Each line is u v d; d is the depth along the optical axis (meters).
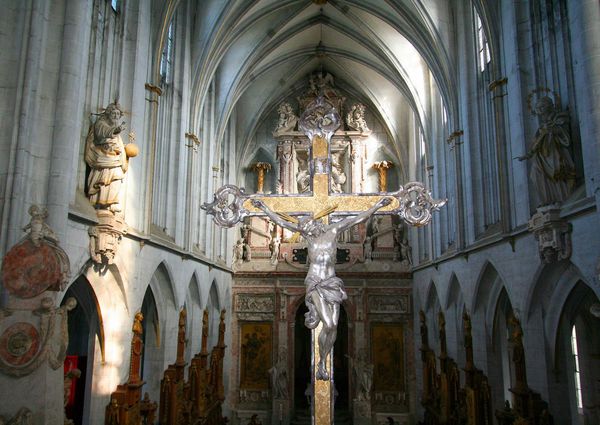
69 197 11.33
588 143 11.43
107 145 13.33
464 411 18.77
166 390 18.00
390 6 25.12
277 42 30.62
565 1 14.23
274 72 35.12
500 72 17.36
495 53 17.47
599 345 17.05
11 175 10.25
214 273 28.52
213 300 29.88
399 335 33.09
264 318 33.56
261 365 33.22
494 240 17.23
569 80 13.90
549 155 13.35
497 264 17.47
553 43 14.93
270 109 37.44
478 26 20.59
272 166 37.06
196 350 25.08
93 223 13.24
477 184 20.27
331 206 9.80
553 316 14.52
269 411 32.38
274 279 33.88
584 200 11.90
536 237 13.74
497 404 18.70
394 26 26.19
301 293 33.62
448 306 24.16
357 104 36.38
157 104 18.48
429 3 22.48
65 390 9.82
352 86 36.88
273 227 34.69
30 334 7.57
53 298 7.82
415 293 32.38
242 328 33.72
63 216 11.06
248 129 36.41
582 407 17.88
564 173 13.10
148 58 18.31
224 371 31.78
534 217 13.68
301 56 34.28
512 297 16.19
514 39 15.95
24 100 10.59
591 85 11.16
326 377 8.60
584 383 17.70
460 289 22.58
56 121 11.28
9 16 10.88
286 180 35.44
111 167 13.50
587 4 11.36
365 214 9.42
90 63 14.30
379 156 36.84
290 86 36.94
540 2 15.65
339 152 36.44
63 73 11.48
